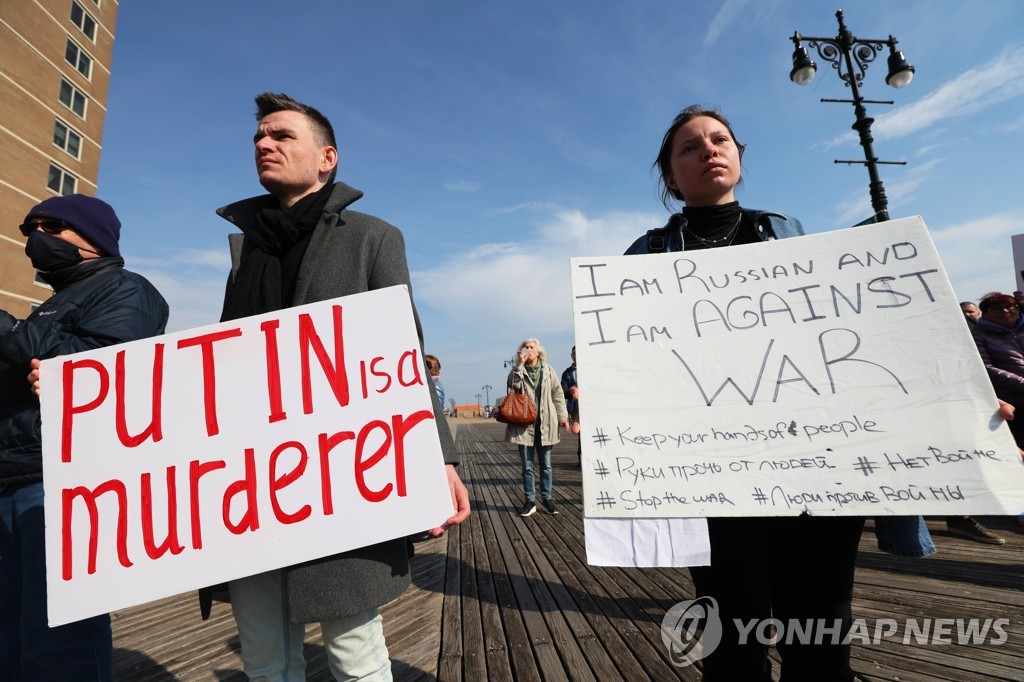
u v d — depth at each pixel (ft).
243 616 3.82
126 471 3.60
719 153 4.33
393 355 3.76
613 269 4.14
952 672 5.82
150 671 6.98
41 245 4.89
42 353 4.34
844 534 3.55
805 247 3.95
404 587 3.75
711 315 3.94
